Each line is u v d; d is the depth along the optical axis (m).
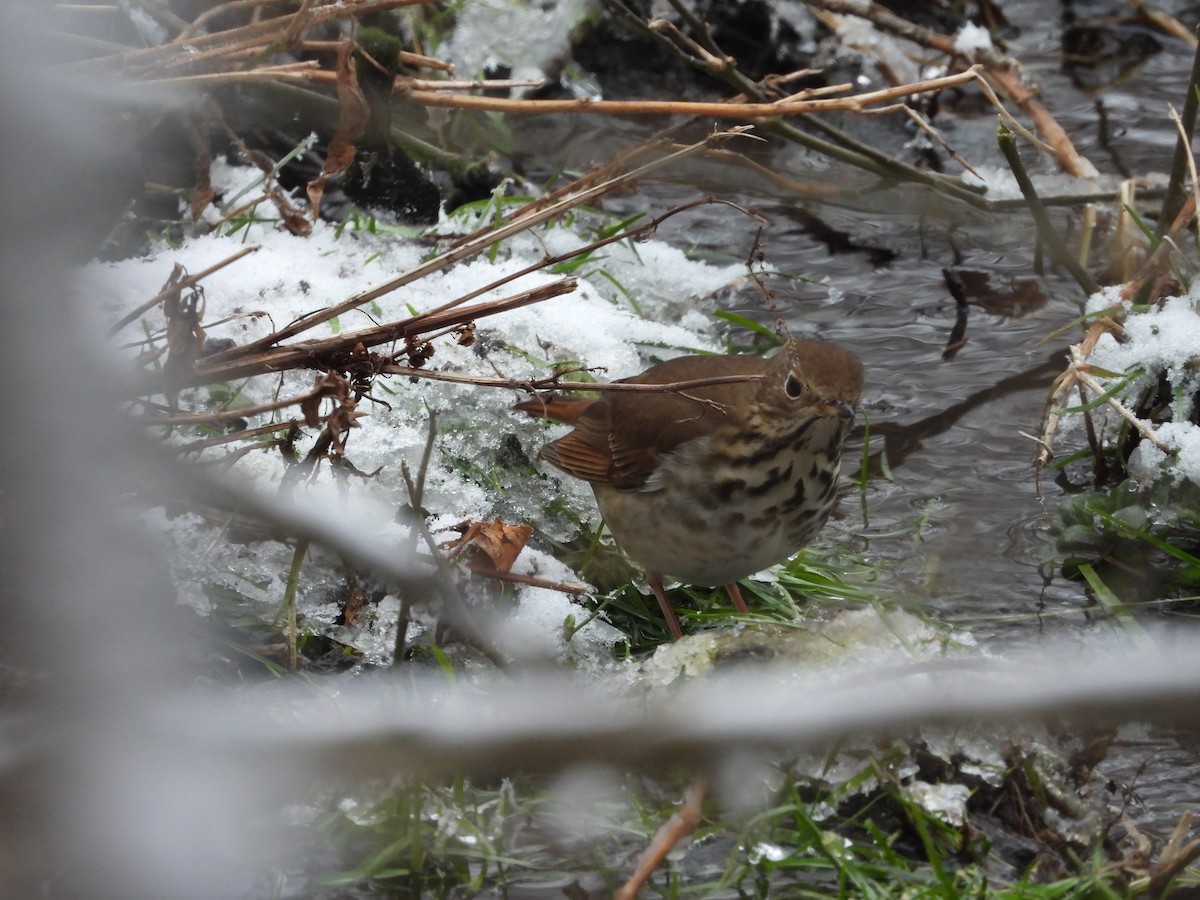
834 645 8.05
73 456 3.74
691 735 3.74
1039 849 6.84
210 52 10.30
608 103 12.18
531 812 6.99
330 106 12.71
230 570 8.82
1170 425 10.24
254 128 13.30
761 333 12.75
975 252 14.48
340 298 11.39
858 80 17.25
